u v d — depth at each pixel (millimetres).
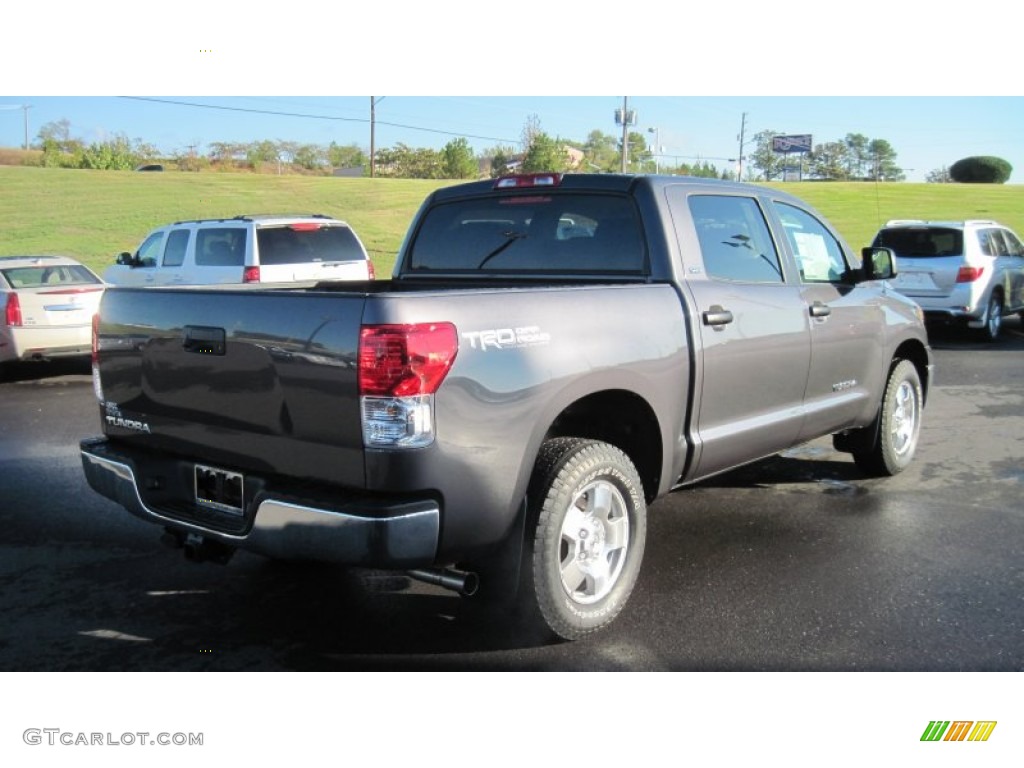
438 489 3354
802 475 6648
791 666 3783
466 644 3988
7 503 6105
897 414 6512
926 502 5980
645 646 3951
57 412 9539
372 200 54844
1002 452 7320
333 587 4629
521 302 3672
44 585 4645
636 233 4680
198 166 87500
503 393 3516
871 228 44688
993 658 3842
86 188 56031
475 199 5391
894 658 3846
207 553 3830
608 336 3992
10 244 36281
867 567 4824
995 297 14281
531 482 3762
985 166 94000
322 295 3359
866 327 5898
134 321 4020
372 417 3238
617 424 4418
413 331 3246
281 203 52094
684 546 5152
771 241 5320
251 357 3553
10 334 11289
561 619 3842
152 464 4074
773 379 5078
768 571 4773
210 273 12883
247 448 3643
